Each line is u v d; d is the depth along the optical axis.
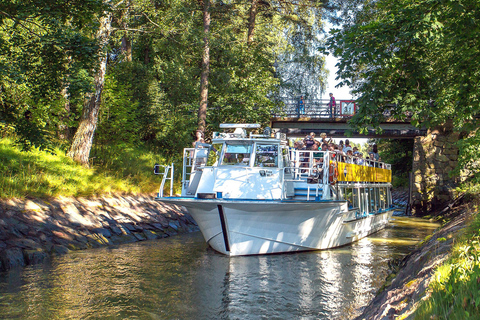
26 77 11.10
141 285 8.34
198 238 14.88
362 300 7.64
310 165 13.48
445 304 3.50
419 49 9.67
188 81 24.52
